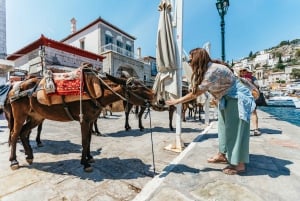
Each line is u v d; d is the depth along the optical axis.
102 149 4.33
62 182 2.72
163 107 3.47
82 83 2.87
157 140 5.22
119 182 2.73
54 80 2.96
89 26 23.20
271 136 4.79
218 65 2.42
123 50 24.92
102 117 10.50
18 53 17.02
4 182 2.71
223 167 2.87
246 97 2.45
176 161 3.14
